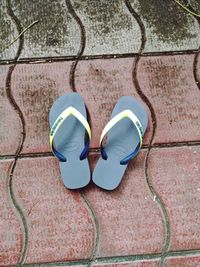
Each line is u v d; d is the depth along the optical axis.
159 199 0.91
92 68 0.99
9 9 1.02
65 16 1.02
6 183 0.91
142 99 0.98
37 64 0.99
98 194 0.91
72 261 0.88
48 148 0.94
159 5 1.04
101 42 1.01
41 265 0.87
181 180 0.93
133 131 0.94
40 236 0.89
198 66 1.00
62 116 0.90
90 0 1.04
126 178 0.92
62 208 0.90
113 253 0.88
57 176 0.92
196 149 0.95
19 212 0.90
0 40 1.00
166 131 0.96
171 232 0.90
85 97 0.97
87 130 0.90
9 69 0.99
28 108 0.96
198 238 0.89
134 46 1.01
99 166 0.91
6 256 0.87
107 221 0.90
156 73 0.99
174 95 0.98
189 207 0.91
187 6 1.04
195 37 1.02
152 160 0.94
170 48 1.01
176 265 0.88
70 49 1.00
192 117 0.97
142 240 0.89
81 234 0.89
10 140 0.94
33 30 1.01
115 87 0.98
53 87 0.98
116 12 1.03
